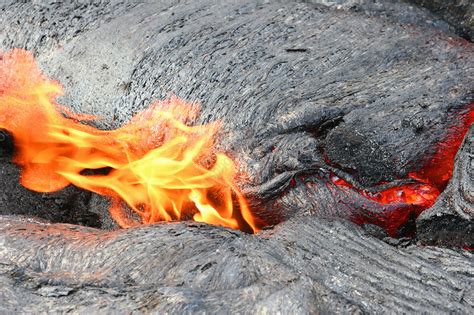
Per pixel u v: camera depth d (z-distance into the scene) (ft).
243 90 9.29
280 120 8.82
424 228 7.73
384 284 6.72
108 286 6.72
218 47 9.90
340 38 9.80
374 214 8.35
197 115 9.49
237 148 9.01
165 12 10.85
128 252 7.21
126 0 11.27
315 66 9.38
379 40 9.70
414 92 8.70
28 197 12.01
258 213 9.09
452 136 8.34
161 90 9.89
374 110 8.57
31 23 11.43
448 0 12.02
